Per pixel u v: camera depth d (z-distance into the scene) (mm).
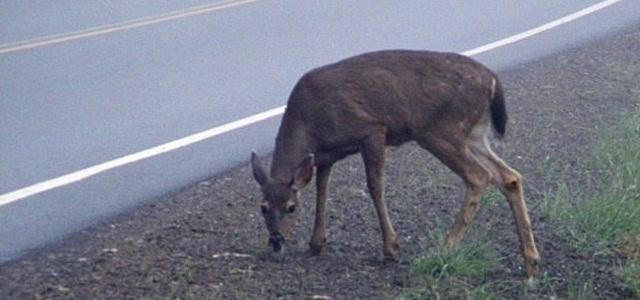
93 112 19391
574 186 15016
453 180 15258
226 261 12297
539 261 12289
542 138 17328
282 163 12203
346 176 15398
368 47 25016
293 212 12195
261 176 12305
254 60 23672
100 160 16594
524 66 22734
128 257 12414
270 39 25938
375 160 12242
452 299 11523
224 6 30562
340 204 14273
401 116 12266
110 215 14055
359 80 12250
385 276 12102
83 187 15273
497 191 14164
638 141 16578
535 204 14305
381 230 12617
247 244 12906
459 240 12406
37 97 20422
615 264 12625
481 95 12453
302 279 11883
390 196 14586
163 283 11664
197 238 13086
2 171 15977
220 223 13656
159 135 18000
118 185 15344
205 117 19141
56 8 29562
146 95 20609
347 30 27062
